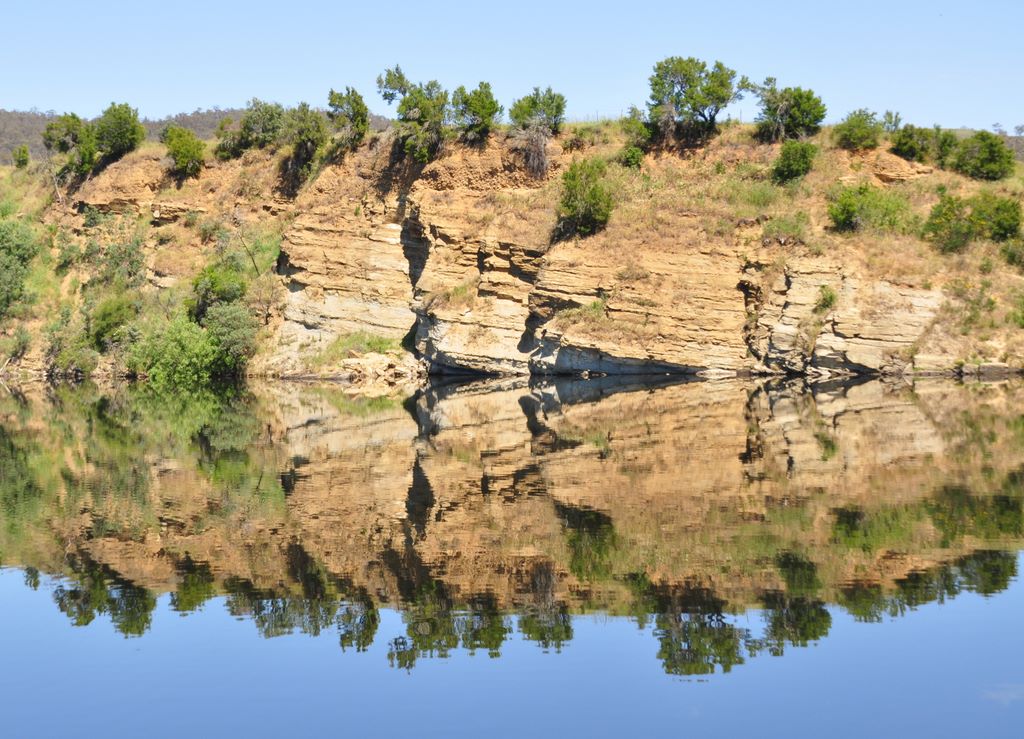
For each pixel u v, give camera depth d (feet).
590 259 184.14
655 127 219.41
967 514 75.36
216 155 278.46
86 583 73.00
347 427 139.85
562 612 61.00
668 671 53.11
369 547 76.54
